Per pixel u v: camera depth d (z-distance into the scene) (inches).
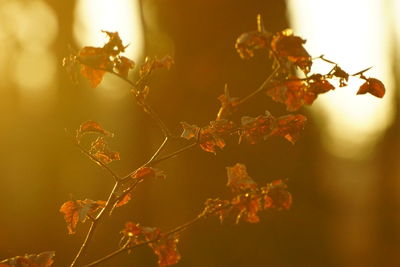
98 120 1006.4
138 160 545.0
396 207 1248.8
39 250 689.6
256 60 505.7
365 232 1077.1
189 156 522.6
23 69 1246.9
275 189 155.4
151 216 525.3
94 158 168.7
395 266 939.3
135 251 524.4
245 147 516.7
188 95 513.3
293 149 532.4
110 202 165.2
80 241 653.3
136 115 545.0
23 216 741.9
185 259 502.3
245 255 506.9
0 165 903.7
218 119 168.1
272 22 517.7
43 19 1123.3
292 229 523.2
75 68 153.6
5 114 1142.3
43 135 872.3
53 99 943.0
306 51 147.5
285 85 159.2
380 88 156.9
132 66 154.9
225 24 509.7
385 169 1300.4
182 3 509.7
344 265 565.3
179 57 516.1
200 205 515.2
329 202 555.2
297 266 515.2
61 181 786.8
